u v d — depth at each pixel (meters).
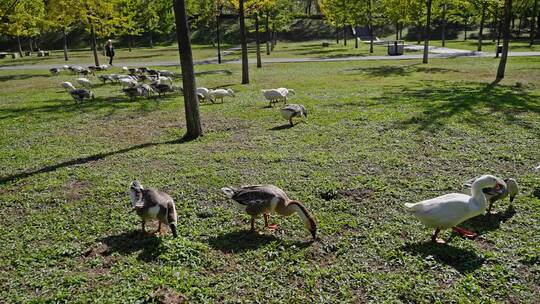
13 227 7.20
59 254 6.16
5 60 49.00
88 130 14.23
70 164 10.61
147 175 9.52
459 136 11.84
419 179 8.77
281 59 39.28
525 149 10.48
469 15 49.22
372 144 11.32
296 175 9.13
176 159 10.62
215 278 5.49
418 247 6.14
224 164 10.09
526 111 14.50
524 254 5.84
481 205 5.99
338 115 14.87
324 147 11.24
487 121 13.23
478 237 6.41
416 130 12.52
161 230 6.84
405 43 58.00
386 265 5.74
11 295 5.19
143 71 27.05
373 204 7.64
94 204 8.00
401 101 16.91
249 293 5.21
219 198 8.12
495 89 19.31
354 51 46.28
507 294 5.05
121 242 6.50
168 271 5.57
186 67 12.38
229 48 59.03
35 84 26.27
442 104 15.92
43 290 5.28
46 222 7.32
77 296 5.11
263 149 11.30
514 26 64.56
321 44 59.31
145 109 17.34
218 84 24.11
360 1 45.22
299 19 74.88
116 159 10.88
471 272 5.50
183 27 12.04
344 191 8.22
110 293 5.14
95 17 32.19
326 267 5.73
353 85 22.06
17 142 12.89
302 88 21.61
